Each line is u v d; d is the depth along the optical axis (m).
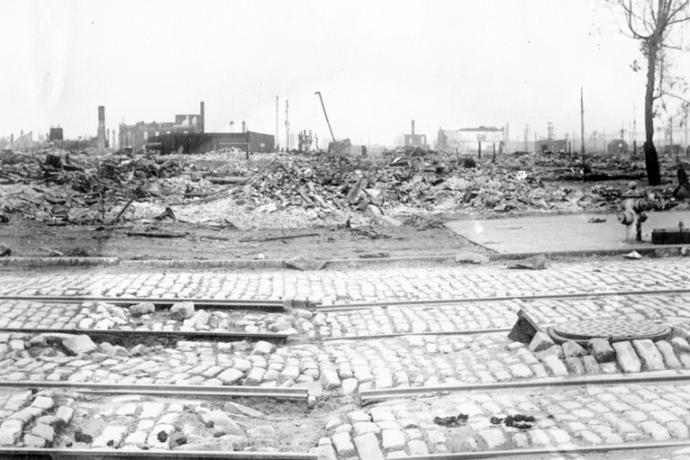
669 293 11.66
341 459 5.93
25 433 6.14
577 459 5.60
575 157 46.44
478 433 6.11
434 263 15.30
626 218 17.48
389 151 47.06
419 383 7.77
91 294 11.71
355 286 12.72
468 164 38.31
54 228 20.70
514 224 22.38
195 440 6.25
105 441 6.15
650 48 31.48
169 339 9.65
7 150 36.22
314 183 28.75
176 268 14.98
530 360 8.09
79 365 8.44
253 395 7.59
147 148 49.53
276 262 15.11
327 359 8.80
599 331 8.41
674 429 6.05
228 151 43.56
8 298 11.28
